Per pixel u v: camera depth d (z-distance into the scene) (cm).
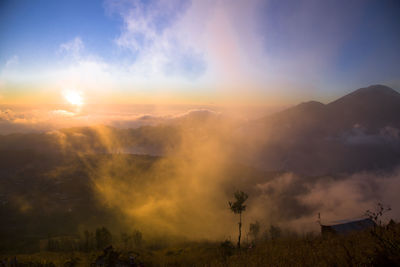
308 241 1285
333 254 816
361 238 982
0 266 3397
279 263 884
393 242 684
